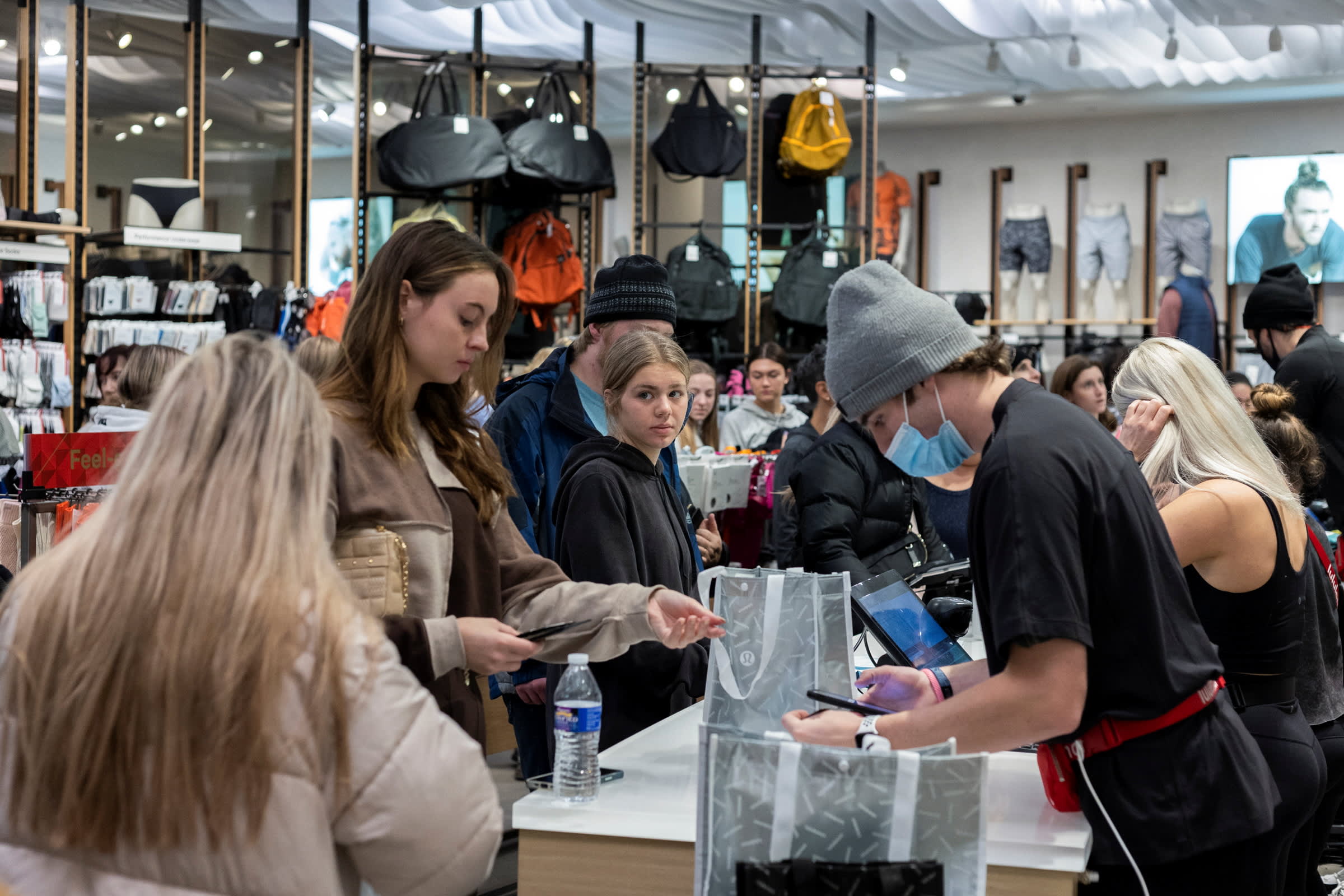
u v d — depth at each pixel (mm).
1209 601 2311
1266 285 5047
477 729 1834
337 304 7582
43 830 1153
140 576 1143
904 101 11797
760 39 8734
